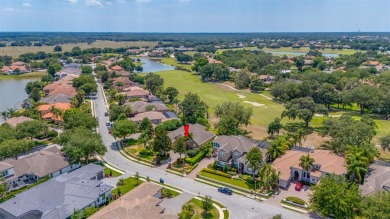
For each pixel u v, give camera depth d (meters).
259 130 115.88
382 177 74.31
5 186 68.69
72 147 82.00
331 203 58.38
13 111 122.69
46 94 166.50
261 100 164.62
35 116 119.88
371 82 182.62
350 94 139.88
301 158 76.19
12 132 93.62
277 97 164.25
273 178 71.75
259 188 73.94
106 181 77.38
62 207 60.72
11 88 192.38
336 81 176.12
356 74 192.12
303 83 151.00
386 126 122.06
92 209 60.97
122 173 82.19
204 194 72.19
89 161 89.00
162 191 72.56
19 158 84.06
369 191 67.00
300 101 119.62
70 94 161.62
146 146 96.44
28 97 156.75
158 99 154.50
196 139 97.31
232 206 67.12
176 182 77.81
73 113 112.56
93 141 84.75
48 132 106.50
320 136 109.31
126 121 103.81
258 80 190.00
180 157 88.62
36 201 62.78
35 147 95.62
